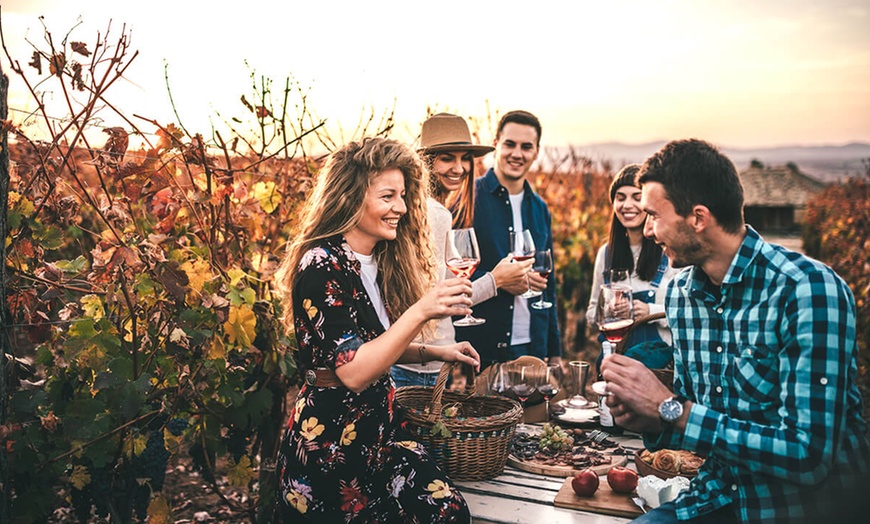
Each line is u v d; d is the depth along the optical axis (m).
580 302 7.89
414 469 2.14
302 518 2.10
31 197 2.47
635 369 1.72
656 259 3.47
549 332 3.77
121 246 2.35
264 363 2.81
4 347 2.16
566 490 2.28
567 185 9.87
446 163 3.34
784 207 32.16
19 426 2.22
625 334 2.51
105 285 2.43
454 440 2.32
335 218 2.19
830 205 15.23
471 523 2.11
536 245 3.75
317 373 2.08
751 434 1.58
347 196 2.15
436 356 2.55
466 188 3.50
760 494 1.67
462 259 2.60
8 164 2.11
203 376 2.51
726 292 1.71
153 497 2.66
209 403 2.68
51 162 2.40
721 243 1.70
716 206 1.67
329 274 2.05
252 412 2.72
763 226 32.47
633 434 2.83
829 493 1.62
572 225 8.52
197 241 2.89
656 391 1.69
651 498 2.10
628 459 2.58
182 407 2.62
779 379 1.64
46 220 2.52
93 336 2.33
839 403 1.52
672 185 1.70
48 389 2.44
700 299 1.81
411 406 2.59
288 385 2.95
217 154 2.84
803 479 1.54
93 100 2.28
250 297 2.58
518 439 2.69
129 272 2.43
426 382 2.96
